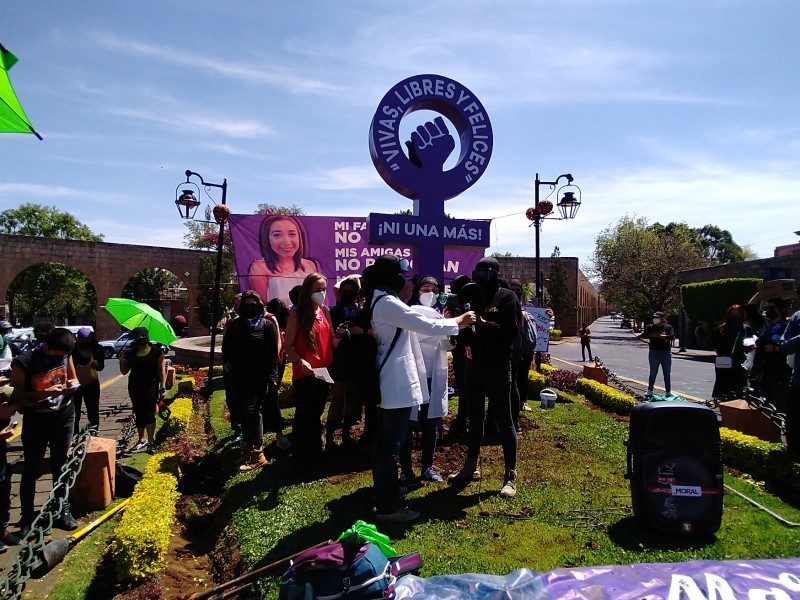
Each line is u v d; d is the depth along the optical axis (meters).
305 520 3.85
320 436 5.17
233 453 6.02
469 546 3.35
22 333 19.61
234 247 11.72
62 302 49.06
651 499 3.44
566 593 2.63
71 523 4.20
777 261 23.41
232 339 5.34
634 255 40.84
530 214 11.52
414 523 3.71
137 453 6.41
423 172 8.96
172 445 6.74
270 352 5.35
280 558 3.34
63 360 4.34
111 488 4.81
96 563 3.70
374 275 3.95
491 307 4.18
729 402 6.14
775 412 5.09
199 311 41.12
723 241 79.88
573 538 3.44
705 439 3.43
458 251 12.55
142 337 6.51
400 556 2.97
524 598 2.61
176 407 8.09
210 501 5.24
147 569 3.46
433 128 9.09
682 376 15.05
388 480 3.72
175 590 3.50
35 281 45.66
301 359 4.83
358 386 3.90
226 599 3.03
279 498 4.33
